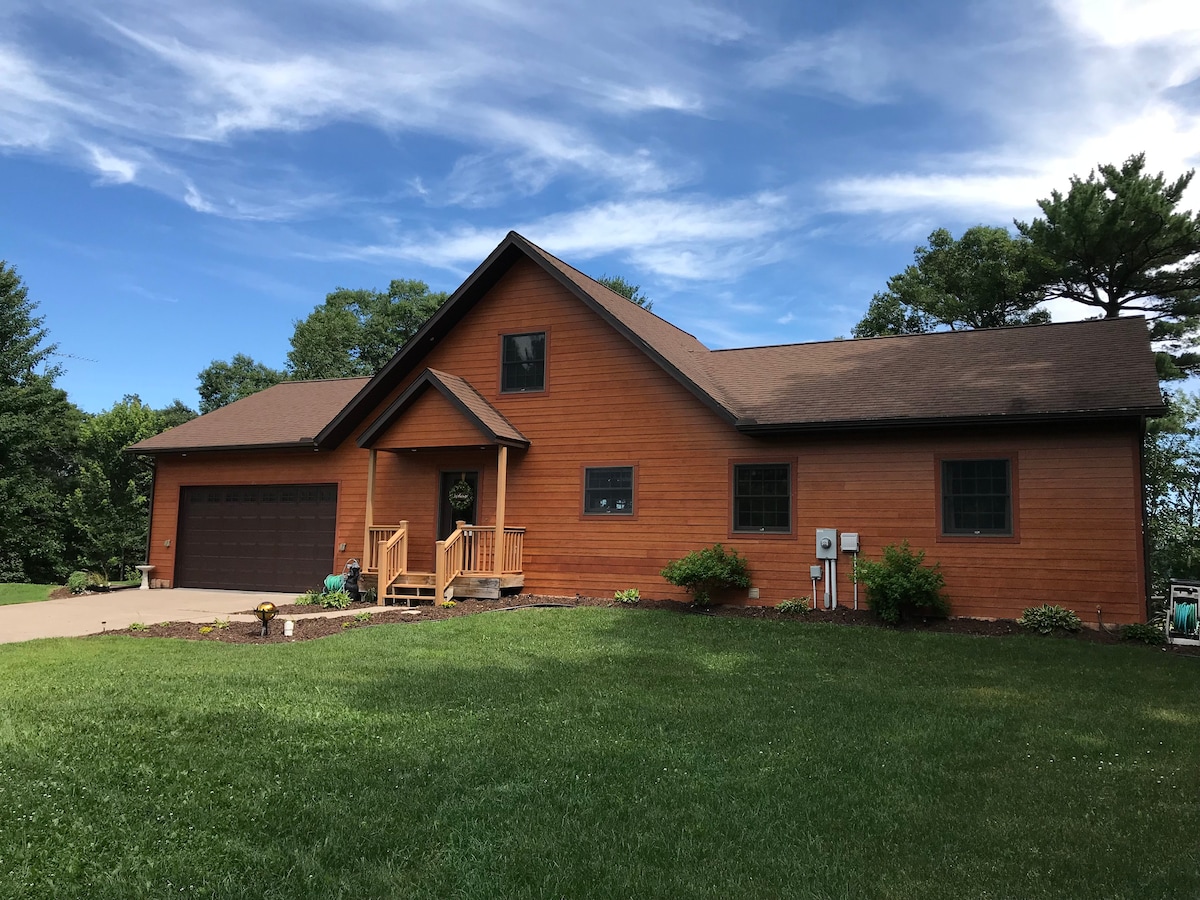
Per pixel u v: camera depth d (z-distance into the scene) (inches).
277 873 149.1
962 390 520.4
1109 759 221.0
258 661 351.3
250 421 793.6
